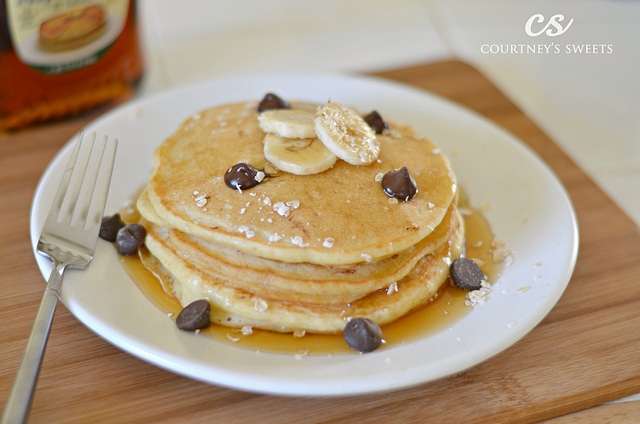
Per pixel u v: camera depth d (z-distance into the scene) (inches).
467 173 18.7
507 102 21.7
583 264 17.1
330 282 15.2
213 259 15.5
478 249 17.1
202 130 17.6
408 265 15.6
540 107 23.0
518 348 15.3
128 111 19.2
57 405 14.2
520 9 26.8
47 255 15.5
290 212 15.4
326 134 16.1
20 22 18.8
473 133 19.4
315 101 20.4
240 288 15.4
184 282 15.6
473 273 16.1
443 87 22.2
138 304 15.4
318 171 16.0
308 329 15.2
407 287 15.7
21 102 19.9
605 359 15.1
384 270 15.5
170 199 15.9
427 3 27.1
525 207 17.6
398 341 15.0
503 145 19.0
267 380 13.7
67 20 19.4
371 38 25.2
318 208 15.4
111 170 17.3
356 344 14.7
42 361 14.1
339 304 15.4
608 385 14.7
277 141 16.4
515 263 16.4
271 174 16.0
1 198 18.3
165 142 17.4
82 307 14.7
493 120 21.1
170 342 14.6
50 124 20.5
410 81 22.4
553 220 17.0
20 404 13.1
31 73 19.6
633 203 19.9
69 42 19.7
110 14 20.1
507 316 15.1
